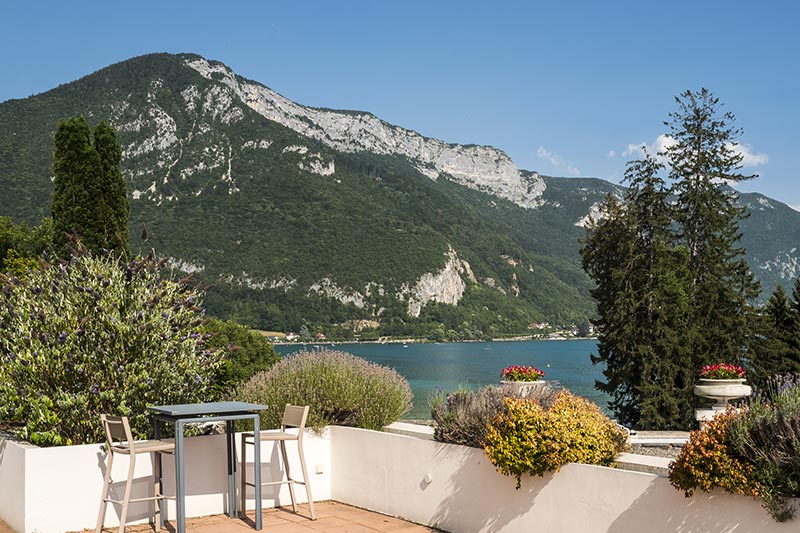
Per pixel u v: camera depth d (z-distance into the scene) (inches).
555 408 272.4
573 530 251.6
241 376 1120.2
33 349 316.2
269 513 334.0
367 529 303.6
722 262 839.1
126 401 323.3
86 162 518.6
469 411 304.2
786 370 828.6
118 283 342.6
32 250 1021.2
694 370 795.4
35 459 285.0
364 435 347.9
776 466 196.9
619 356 822.5
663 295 809.5
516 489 271.9
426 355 3855.8
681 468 215.8
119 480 303.1
